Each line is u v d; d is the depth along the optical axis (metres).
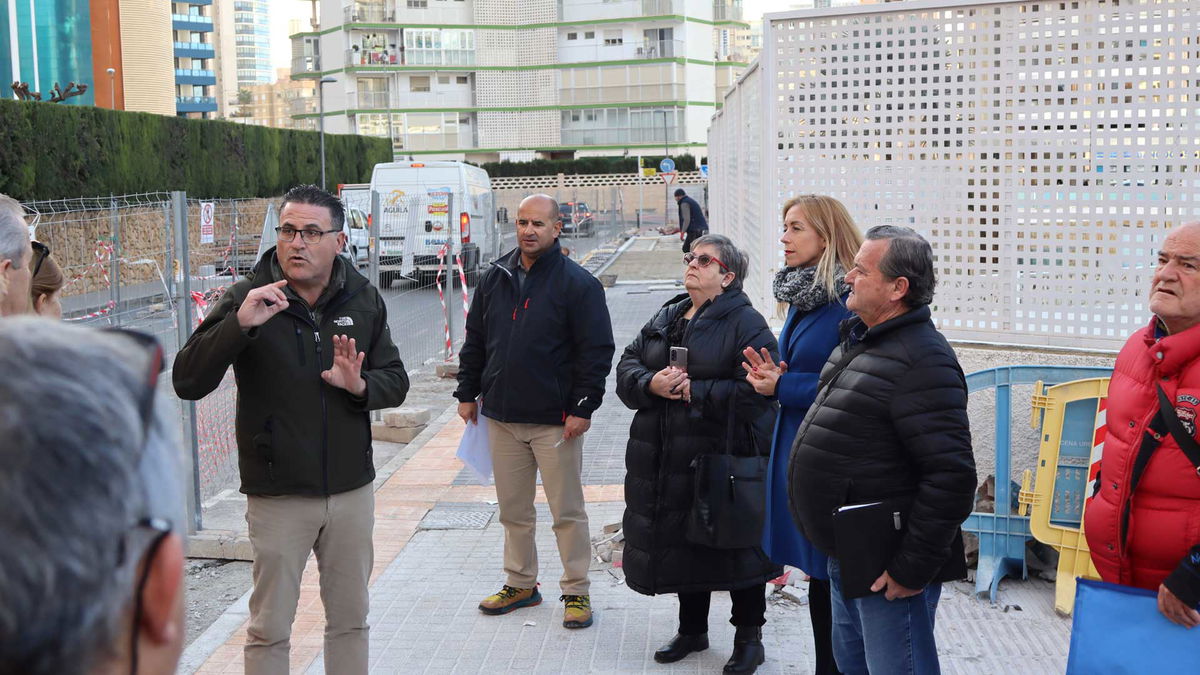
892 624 3.31
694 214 22.66
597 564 6.01
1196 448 3.18
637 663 4.73
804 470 3.45
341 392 3.90
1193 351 3.19
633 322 16.94
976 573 5.54
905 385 3.24
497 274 5.30
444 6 67.31
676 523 4.55
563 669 4.67
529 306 5.14
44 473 0.87
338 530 3.94
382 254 13.19
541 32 67.69
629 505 4.73
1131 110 6.42
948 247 6.96
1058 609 5.12
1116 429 3.36
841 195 7.27
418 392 11.85
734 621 4.60
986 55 6.74
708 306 4.65
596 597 5.55
